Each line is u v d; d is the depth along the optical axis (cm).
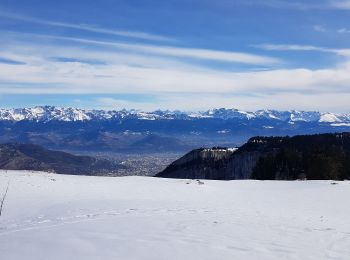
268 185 5069
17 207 2552
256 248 1462
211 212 2506
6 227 1886
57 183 4056
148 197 3403
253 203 3322
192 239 1538
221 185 4941
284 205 3256
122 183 4484
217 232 1730
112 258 1217
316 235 1814
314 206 3228
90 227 1730
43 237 1494
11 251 1285
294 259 1347
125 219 2008
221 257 1308
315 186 4825
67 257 1216
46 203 2736
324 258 1386
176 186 4441
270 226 2016
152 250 1335
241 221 2142
